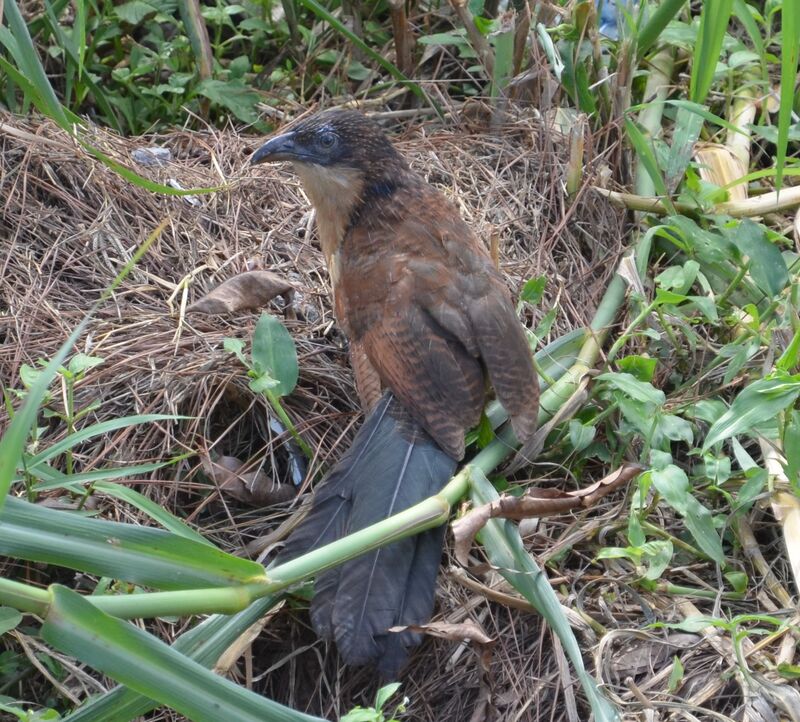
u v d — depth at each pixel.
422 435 3.38
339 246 3.95
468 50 5.33
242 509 3.67
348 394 3.96
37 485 3.07
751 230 3.90
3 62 3.25
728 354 3.88
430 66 5.52
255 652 3.38
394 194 3.88
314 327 4.16
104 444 3.65
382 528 2.91
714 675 3.11
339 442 3.81
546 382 3.80
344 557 2.82
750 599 3.39
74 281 4.26
